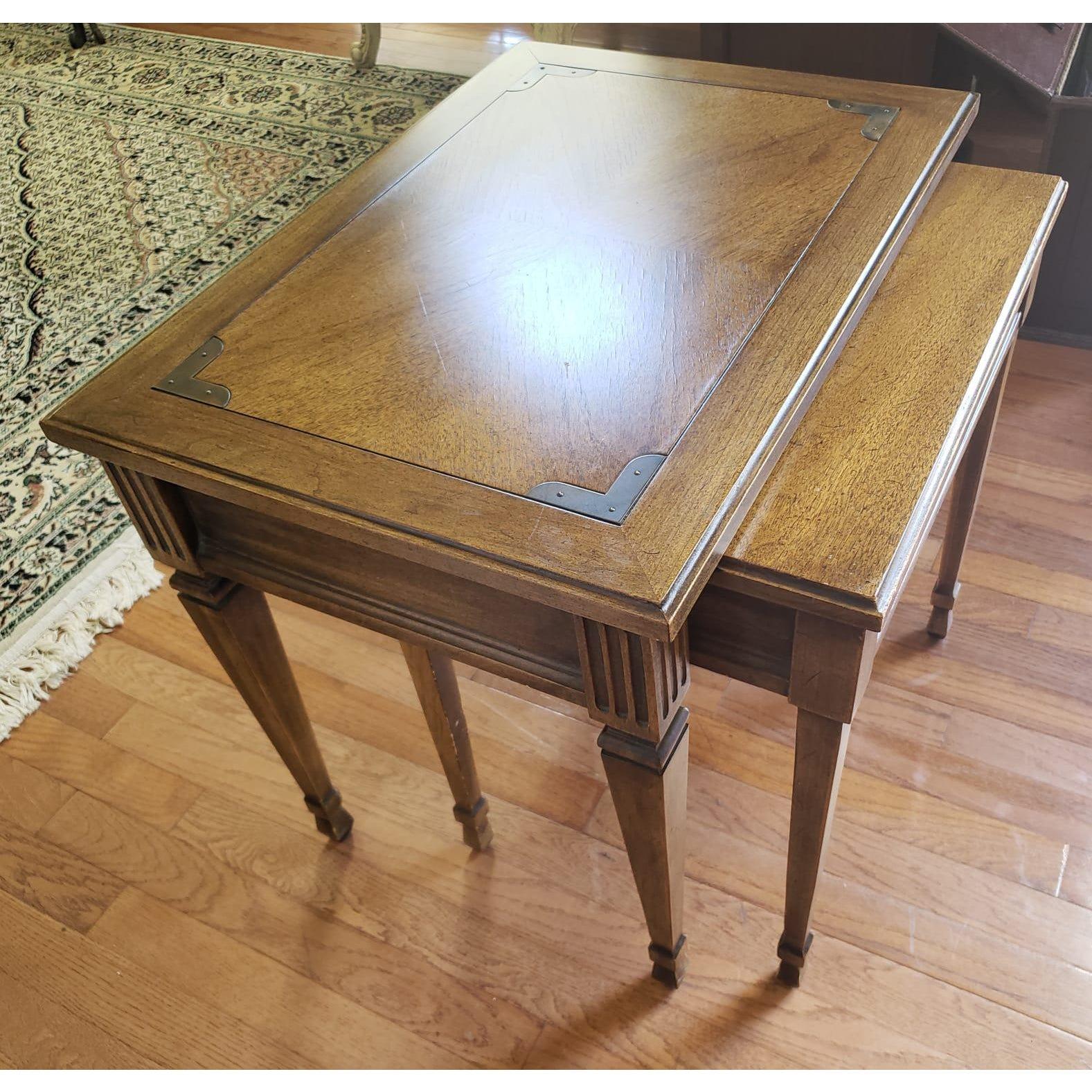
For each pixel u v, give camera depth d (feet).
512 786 5.08
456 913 4.67
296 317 3.48
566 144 4.19
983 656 5.31
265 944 4.64
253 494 2.94
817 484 2.89
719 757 5.08
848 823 4.76
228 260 8.14
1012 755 4.92
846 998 4.26
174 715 5.55
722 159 3.99
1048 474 6.12
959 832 4.69
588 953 4.50
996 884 4.51
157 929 4.72
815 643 2.81
